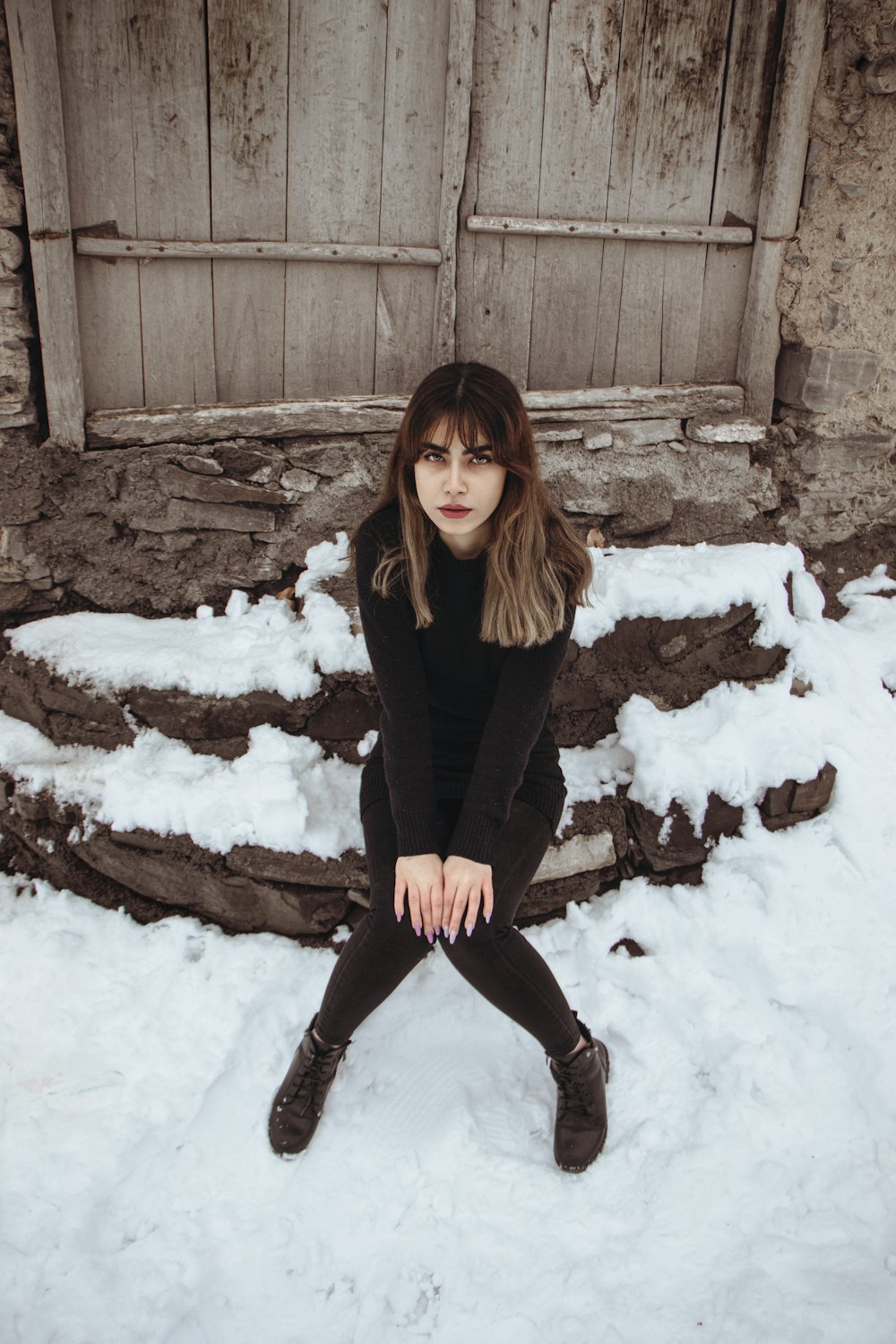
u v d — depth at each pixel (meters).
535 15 2.76
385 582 1.89
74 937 2.43
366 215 2.85
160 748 2.60
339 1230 1.91
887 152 2.98
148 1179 1.99
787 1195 1.96
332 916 2.44
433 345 3.01
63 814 2.54
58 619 2.83
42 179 2.50
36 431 2.74
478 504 1.78
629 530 3.13
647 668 2.75
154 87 2.59
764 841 2.62
